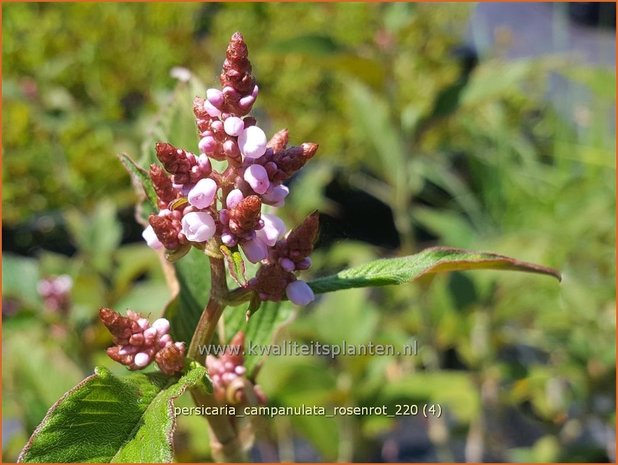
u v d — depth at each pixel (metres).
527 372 0.25
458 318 0.26
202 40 0.50
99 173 0.39
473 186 0.43
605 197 0.33
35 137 0.40
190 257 0.12
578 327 0.28
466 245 0.29
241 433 0.12
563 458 0.25
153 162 0.13
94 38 0.45
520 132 0.45
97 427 0.09
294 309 0.12
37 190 0.40
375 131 0.26
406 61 0.45
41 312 0.22
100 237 0.27
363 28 0.48
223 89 0.09
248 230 0.09
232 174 0.09
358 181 0.43
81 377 0.19
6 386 0.20
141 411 0.09
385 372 0.24
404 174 0.26
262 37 0.48
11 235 0.41
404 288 0.28
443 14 0.49
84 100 0.44
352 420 0.21
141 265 0.25
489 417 0.29
